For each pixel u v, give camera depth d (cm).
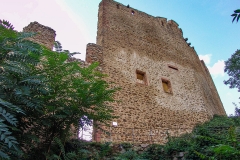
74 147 471
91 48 977
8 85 309
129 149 568
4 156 241
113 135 755
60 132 413
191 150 491
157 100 997
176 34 1513
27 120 385
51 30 903
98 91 429
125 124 815
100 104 446
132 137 793
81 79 441
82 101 420
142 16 1388
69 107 413
